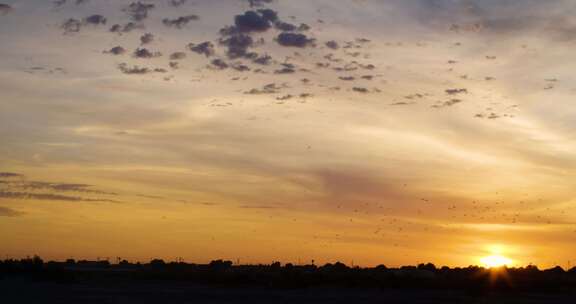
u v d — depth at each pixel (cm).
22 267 13575
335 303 9288
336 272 14912
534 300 10706
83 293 9681
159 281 13975
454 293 12006
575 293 12506
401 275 14438
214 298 9431
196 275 15075
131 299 8944
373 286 13538
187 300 9031
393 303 9550
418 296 10956
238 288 12388
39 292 9669
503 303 10012
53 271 13575
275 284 13462
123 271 17438
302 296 10338
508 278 13925
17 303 8019
